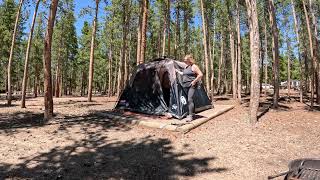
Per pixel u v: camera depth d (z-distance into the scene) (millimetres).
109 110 13406
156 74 11453
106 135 8977
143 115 11258
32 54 37969
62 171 6391
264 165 6938
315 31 21219
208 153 7609
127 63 35344
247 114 13086
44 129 9742
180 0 25516
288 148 8211
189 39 38562
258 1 25000
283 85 77625
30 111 14828
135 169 6574
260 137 9109
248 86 43500
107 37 36219
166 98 11219
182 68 11539
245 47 37938
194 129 9633
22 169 6473
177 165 6836
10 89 18891
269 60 38188
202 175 6348
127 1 27094
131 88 12305
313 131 10188
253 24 10781
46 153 7461
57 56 38500
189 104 10156
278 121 11586
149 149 7801
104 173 6344
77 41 47562
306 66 31359
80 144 8156
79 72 56500
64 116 11992
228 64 42969
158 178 6176
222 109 13789
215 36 36188
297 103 21812
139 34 20750
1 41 31359
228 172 6516
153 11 28578
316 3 22938
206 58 18641
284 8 26250
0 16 30781
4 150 7625
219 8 25469
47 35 10984
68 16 29734
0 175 6137
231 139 8805
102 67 48000
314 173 4613
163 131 9258
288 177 4668
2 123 11055
